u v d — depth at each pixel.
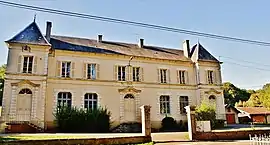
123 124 25.70
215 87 30.34
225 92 64.88
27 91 22.75
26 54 23.31
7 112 21.52
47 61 23.88
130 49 29.86
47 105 23.45
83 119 23.62
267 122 46.38
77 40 28.25
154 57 29.02
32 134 19.00
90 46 27.48
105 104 25.62
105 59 26.92
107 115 24.91
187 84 29.89
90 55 26.30
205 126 20.52
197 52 31.27
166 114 28.08
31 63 23.48
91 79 25.61
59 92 24.19
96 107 25.19
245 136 19.62
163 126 27.34
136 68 28.31
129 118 26.42
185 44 32.81
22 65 23.00
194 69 30.86
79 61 25.73
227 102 62.47
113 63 27.14
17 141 12.64
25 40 23.59
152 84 28.27
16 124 21.45
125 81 27.02
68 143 13.84
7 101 21.72
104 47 28.30
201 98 29.22
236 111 41.59
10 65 22.55
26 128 21.64
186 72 30.42
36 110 22.38
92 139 14.49
